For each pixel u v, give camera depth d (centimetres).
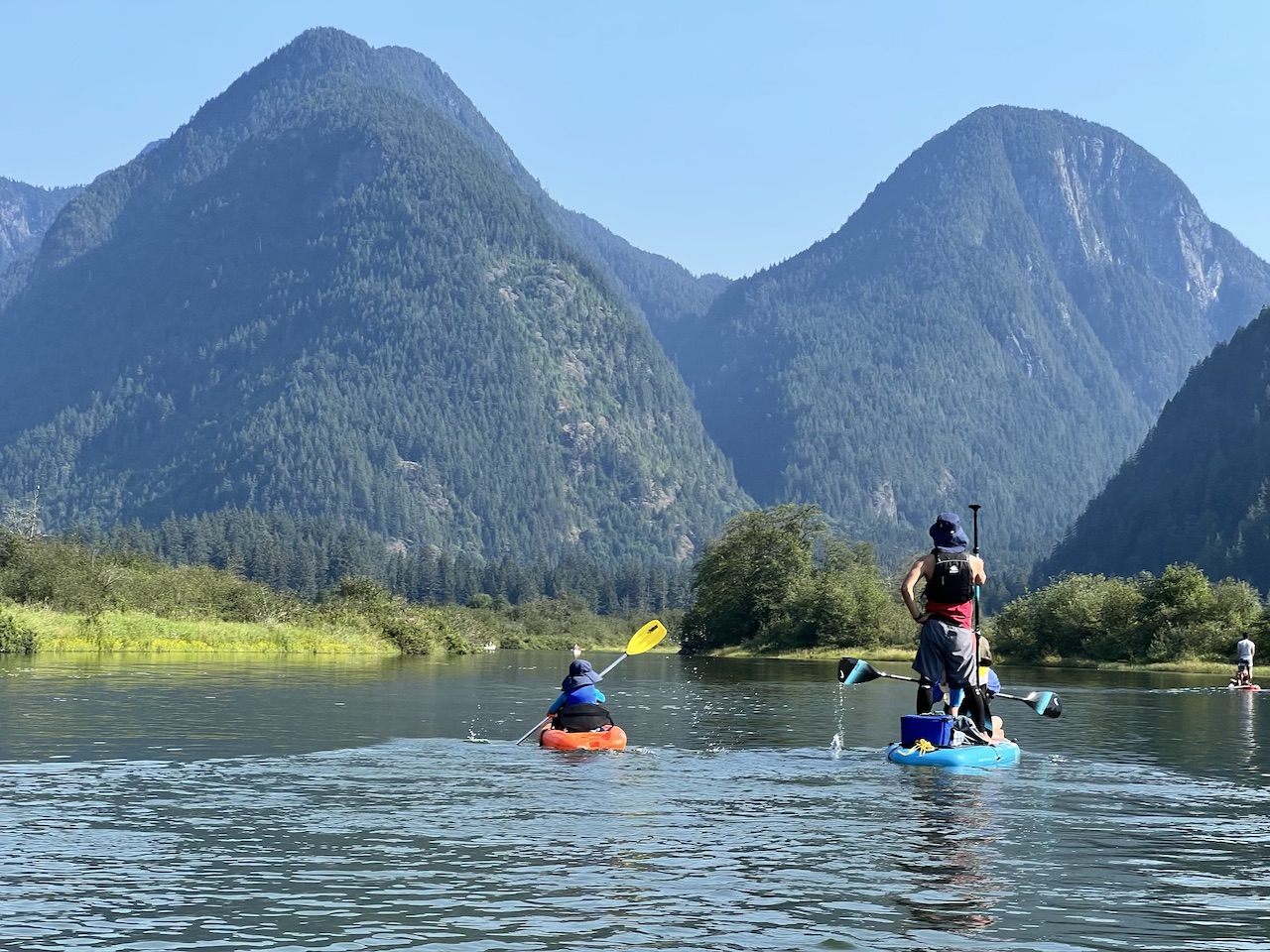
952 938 988
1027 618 9381
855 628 11319
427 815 1482
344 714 2872
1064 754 2236
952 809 1556
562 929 1005
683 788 1706
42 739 2244
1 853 1259
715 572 12538
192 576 9962
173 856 1253
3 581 8462
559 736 2186
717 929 1006
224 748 2134
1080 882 1172
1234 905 1091
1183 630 8206
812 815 1500
